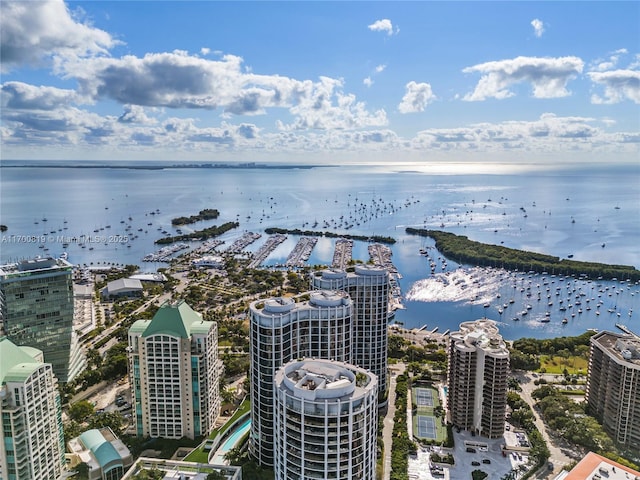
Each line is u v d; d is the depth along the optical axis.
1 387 183.88
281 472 166.12
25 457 189.00
